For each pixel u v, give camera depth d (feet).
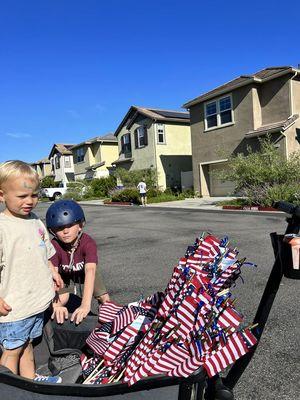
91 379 6.36
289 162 47.88
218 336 5.48
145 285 16.60
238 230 30.66
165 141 89.04
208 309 5.58
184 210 52.31
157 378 5.16
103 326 7.32
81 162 136.05
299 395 8.04
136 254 23.57
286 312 12.48
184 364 5.28
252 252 21.88
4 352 6.73
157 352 5.56
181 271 6.55
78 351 7.64
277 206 6.01
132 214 52.29
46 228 8.57
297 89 60.13
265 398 7.98
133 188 78.59
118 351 6.47
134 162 96.07
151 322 6.29
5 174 6.80
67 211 8.28
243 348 5.35
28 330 6.87
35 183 7.10
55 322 8.01
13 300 6.72
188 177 82.12
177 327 5.57
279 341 10.45
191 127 75.66
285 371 8.96
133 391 5.19
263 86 62.80
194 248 6.84
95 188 107.96
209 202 59.82
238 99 65.05
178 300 5.86
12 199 6.93
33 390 5.35
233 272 6.12
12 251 6.79
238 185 50.83
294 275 5.07
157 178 86.48
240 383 8.55
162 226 36.40
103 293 9.78
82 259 8.76
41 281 7.07
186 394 5.17
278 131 57.16
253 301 13.61
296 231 5.60
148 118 89.20
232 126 66.64
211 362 5.26
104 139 125.29
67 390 5.21
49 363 7.49
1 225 6.85
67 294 8.87
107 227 38.37
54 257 8.47
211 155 71.56
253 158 51.03
